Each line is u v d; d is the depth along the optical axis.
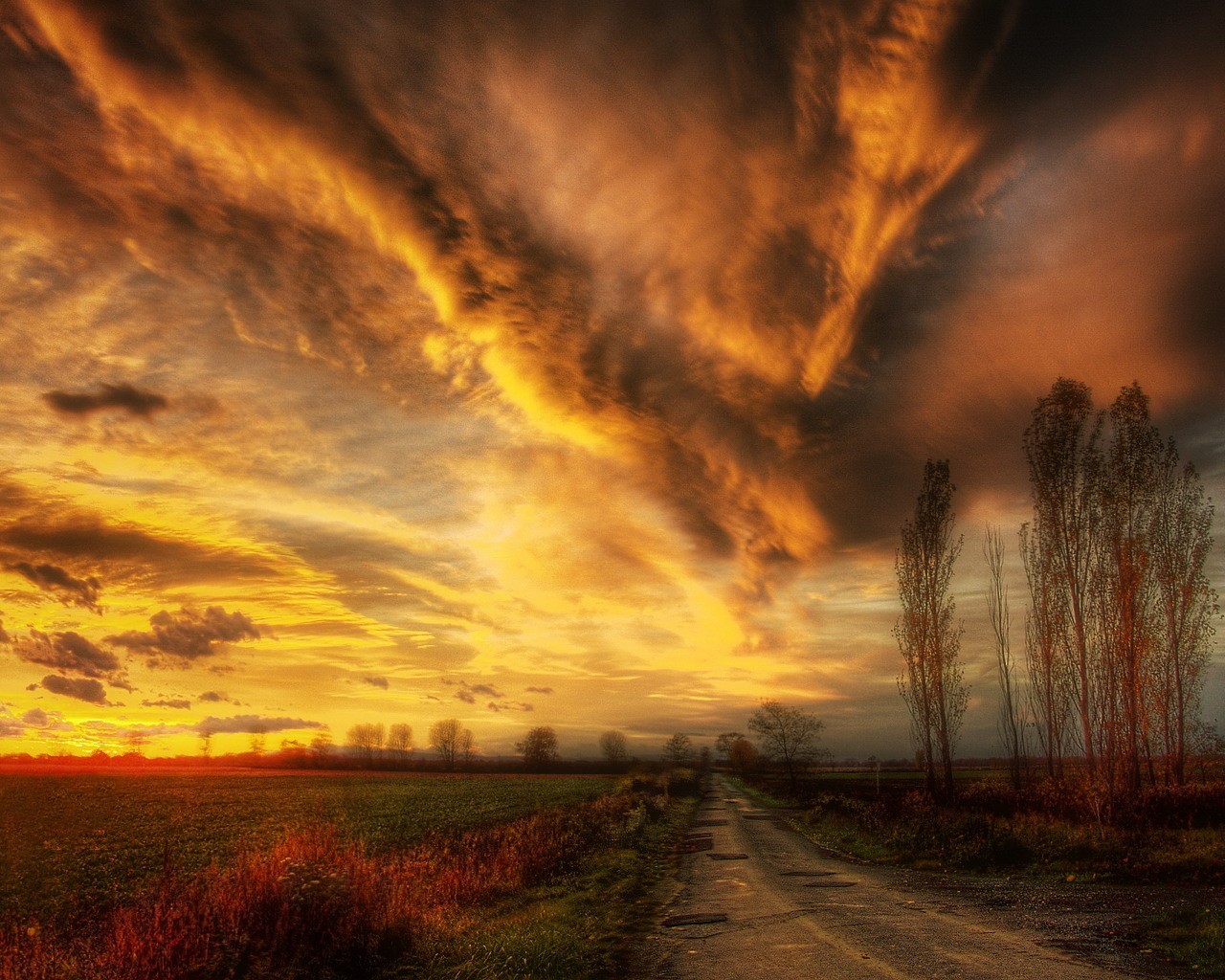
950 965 9.37
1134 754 23.84
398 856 17.61
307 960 9.86
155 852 30.38
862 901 15.08
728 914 14.07
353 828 38.38
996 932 11.34
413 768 136.88
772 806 54.19
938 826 22.83
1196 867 15.88
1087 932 11.13
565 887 17.05
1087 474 27.47
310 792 67.81
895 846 23.69
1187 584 31.52
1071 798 24.52
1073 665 26.61
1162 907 12.71
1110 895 14.34
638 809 37.22
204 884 11.20
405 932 11.43
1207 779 31.28
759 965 9.95
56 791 65.44
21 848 31.73
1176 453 26.25
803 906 14.59
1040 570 30.28
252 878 10.94
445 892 14.55
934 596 35.53
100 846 32.19
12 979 8.70
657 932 12.58
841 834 30.16
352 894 11.46
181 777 91.12
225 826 39.66
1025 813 24.67
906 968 9.29
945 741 33.56
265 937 9.87
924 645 35.16
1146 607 25.20
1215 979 8.45
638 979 9.57
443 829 37.69
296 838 13.48
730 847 27.56
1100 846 18.31
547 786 81.38
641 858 23.42
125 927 9.34
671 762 137.00
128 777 87.19
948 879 17.97
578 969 10.02
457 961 10.43
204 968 8.77
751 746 105.56
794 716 68.56
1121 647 24.77
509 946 10.51
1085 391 28.55
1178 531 31.78
